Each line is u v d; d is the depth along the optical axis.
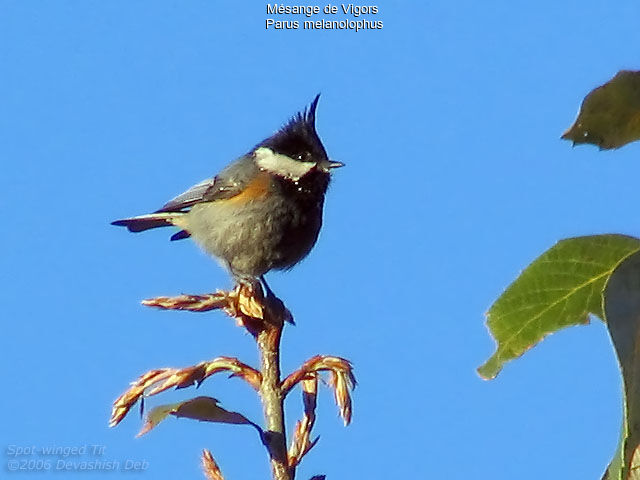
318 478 1.45
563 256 1.29
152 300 1.75
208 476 1.49
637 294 0.91
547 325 1.34
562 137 1.12
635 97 1.08
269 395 1.51
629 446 0.88
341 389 1.52
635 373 0.89
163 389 1.47
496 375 1.37
